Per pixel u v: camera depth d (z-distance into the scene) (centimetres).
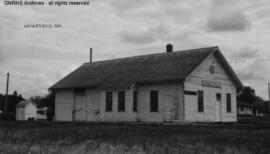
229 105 3394
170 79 2875
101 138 1541
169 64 3170
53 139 1528
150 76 3077
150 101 3061
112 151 1080
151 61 3425
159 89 3016
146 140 1417
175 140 1409
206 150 1109
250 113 8856
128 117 3088
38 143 1363
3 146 1245
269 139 1434
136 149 1129
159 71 3106
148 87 3089
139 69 3338
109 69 3675
